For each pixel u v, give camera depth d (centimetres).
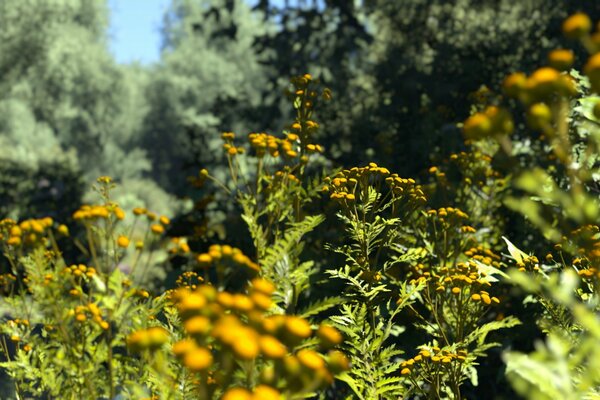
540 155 671
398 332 447
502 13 1017
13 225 275
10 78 3106
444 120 930
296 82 389
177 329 292
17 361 283
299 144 373
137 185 3647
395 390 332
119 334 244
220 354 204
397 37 1139
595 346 168
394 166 891
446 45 1000
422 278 367
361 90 1086
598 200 330
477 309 368
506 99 882
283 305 313
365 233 366
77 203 1476
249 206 322
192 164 1019
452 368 353
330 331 185
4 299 304
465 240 474
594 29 918
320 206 644
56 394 262
